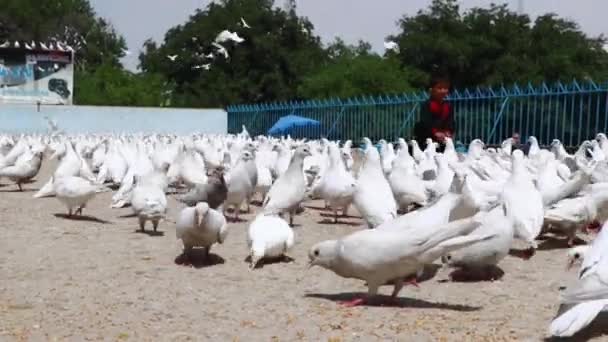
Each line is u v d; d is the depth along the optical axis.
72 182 13.79
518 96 25.25
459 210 8.36
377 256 7.10
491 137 26.36
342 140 36.06
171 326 6.66
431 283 8.48
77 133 45.31
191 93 64.06
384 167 16.50
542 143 24.39
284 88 62.56
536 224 9.78
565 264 9.55
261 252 9.25
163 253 10.27
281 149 17.55
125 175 17.17
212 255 10.16
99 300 7.63
